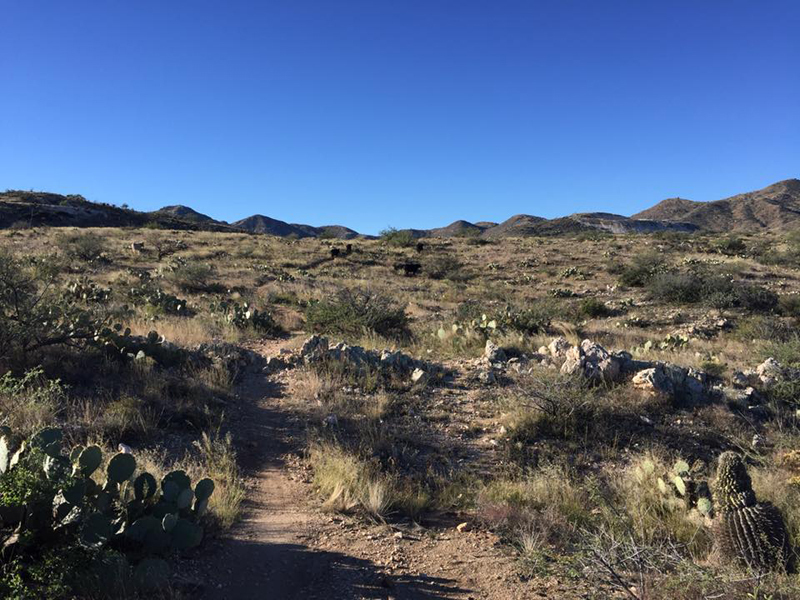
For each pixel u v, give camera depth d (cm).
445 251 4388
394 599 369
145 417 710
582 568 402
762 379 1029
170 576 365
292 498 572
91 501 379
